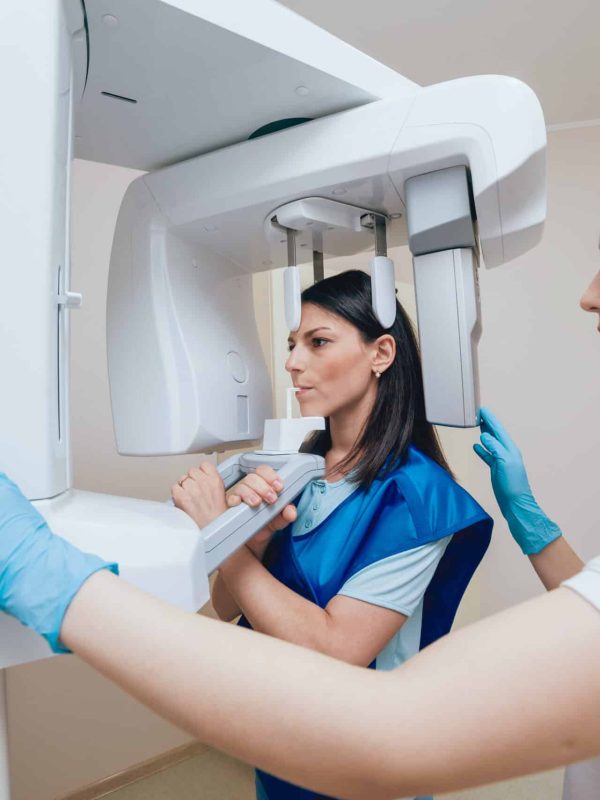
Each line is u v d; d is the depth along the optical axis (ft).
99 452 5.64
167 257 2.32
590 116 6.64
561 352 6.72
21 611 1.01
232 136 2.16
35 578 1.01
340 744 0.89
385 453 2.47
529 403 6.81
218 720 0.93
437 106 1.82
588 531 6.59
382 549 2.23
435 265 2.03
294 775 0.94
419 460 2.48
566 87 6.12
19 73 1.22
